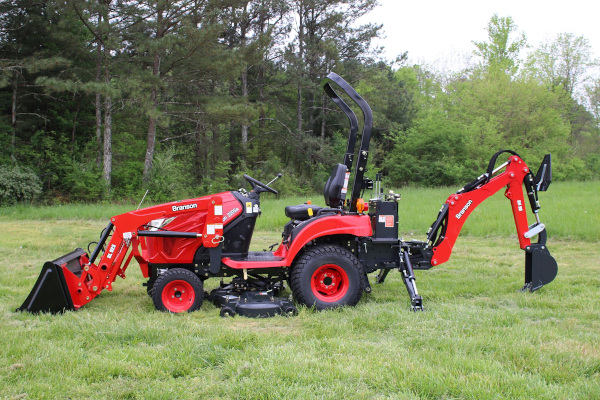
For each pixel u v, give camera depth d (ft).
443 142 101.81
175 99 83.10
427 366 12.03
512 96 108.06
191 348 13.37
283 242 19.29
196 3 68.08
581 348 13.17
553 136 110.22
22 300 18.70
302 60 93.86
